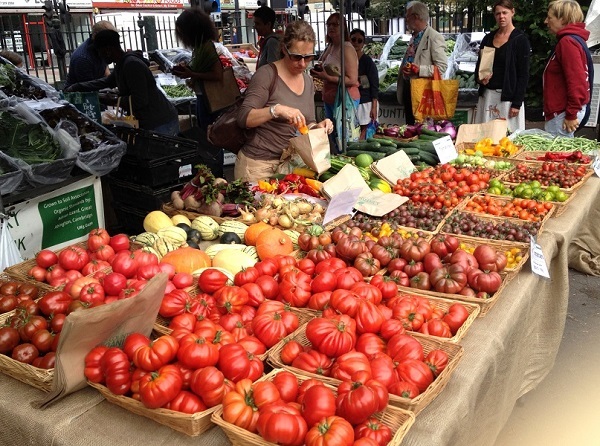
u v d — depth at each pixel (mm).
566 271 3908
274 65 4453
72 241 4719
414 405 2004
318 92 8680
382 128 6648
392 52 11703
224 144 4742
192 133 6766
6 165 4051
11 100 4582
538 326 3666
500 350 2615
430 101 7816
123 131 5379
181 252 3100
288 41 4227
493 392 2684
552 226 4059
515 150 6012
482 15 13070
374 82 8258
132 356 2051
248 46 13703
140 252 2801
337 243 3180
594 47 10578
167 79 10055
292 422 1725
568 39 6242
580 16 6348
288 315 2471
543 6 10375
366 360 2135
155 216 3688
